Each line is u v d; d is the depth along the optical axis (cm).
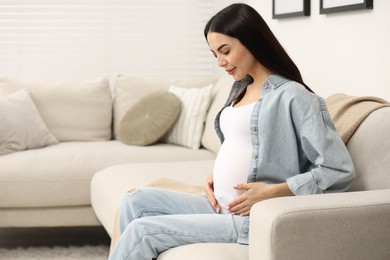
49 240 394
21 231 415
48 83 427
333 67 325
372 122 210
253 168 202
